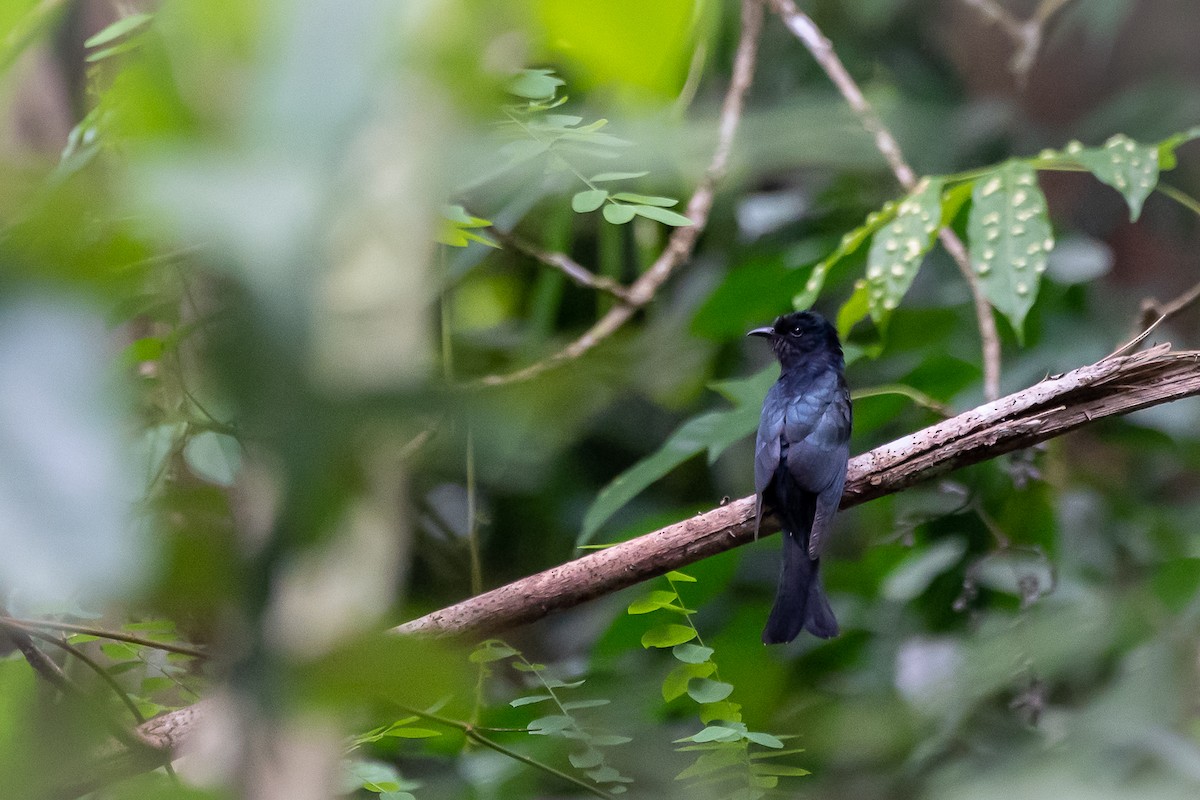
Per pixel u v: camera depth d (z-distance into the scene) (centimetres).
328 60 194
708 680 776
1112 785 776
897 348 812
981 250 785
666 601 775
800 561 788
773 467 788
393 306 257
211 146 198
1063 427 778
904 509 808
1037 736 784
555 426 273
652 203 776
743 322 809
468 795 785
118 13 775
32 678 604
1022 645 788
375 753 787
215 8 211
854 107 796
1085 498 805
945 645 798
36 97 775
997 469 796
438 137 233
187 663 776
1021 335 784
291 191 187
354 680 232
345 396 194
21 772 272
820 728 790
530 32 264
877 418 804
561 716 776
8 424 180
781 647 801
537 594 773
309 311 182
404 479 399
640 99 359
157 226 188
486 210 791
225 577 197
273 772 229
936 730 787
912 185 793
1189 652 785
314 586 235
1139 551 802
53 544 173
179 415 766
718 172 791
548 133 773
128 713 767
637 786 780
